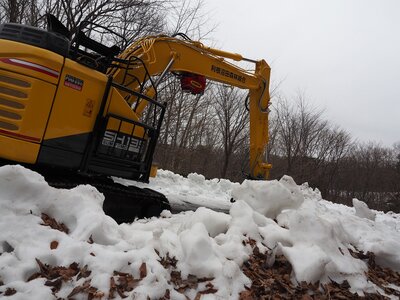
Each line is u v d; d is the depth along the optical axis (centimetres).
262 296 346
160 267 322
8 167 340
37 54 476
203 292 327
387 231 627
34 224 326
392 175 3994
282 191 521
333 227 459
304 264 388
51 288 280
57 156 505
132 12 1473
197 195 1106
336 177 3597
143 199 595
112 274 304
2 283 276
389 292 428
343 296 378
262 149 986
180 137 2520
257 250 415
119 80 691
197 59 840
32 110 475
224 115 2552
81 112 521
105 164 567
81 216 354
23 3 1229
